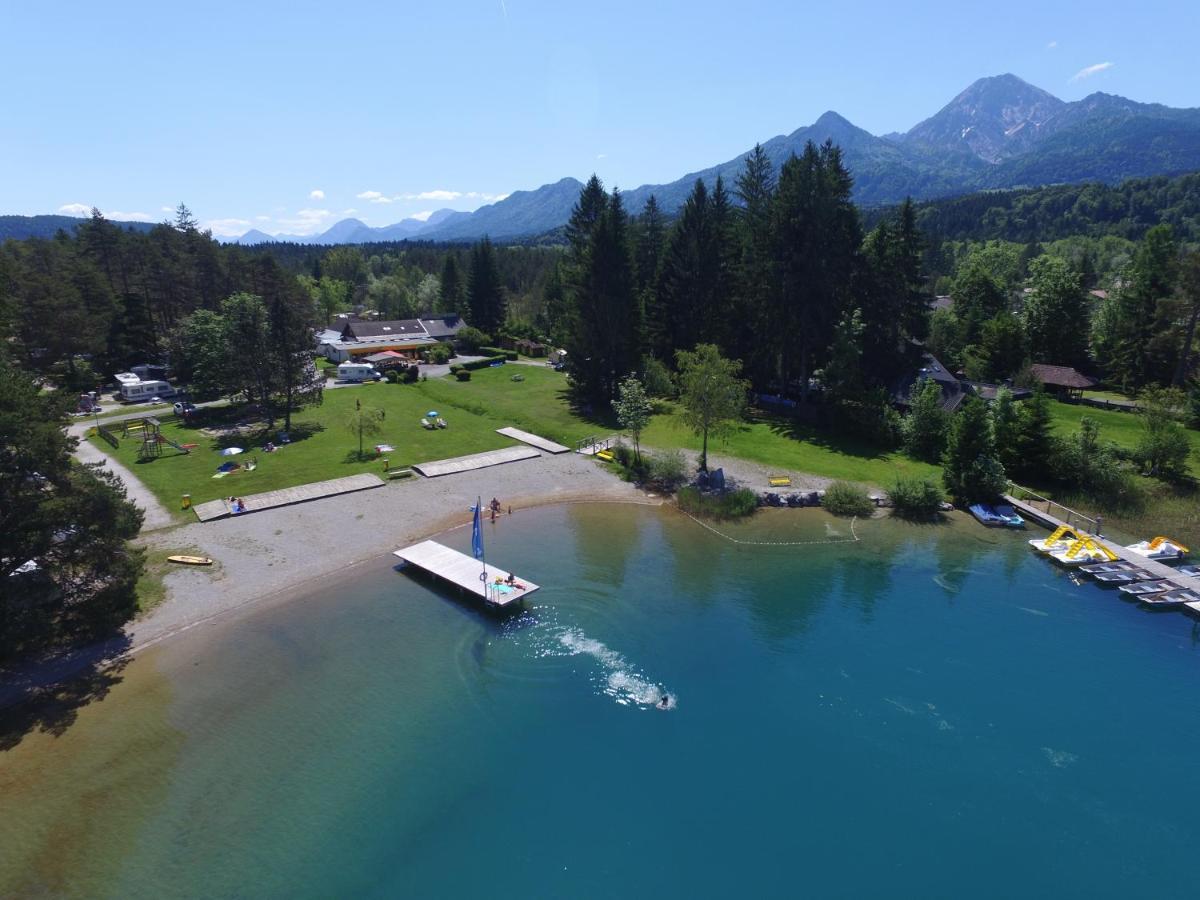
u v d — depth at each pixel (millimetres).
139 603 33531
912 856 20672
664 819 21969
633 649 30844
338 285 160500
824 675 29125
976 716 26688
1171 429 51844
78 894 19062
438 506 46625
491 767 24000
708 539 42406
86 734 25125
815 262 65438
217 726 25688
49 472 29172
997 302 95438
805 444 60219
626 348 73188
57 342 79188
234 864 20141
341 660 29766
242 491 47969
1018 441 50312
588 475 53250
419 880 19844
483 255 120875
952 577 37594
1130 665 29875
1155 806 22547
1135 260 88438
